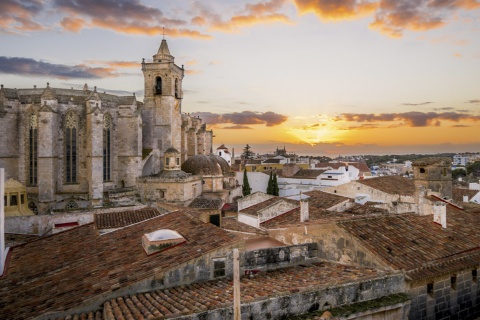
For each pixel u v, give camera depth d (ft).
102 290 57.93
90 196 245.86
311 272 66.08
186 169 285.84
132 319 45.68
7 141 241.35
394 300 57.26
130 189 262.06
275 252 71.31
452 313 67.87
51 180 237.04
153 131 310.86
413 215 89.45
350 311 53.36
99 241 90.99
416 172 142.00
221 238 69.10
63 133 250.98
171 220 90.12
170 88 311.47
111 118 273.33
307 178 345.92
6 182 189.47
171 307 49.29
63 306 55.67
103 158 268.00
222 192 275.80
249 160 593.01
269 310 50.06
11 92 246.47
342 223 76.02
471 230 85.81
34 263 87.76
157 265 62.90
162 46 318.04
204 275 62.95
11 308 61.67
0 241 89.56
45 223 172.65
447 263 67.97
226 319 47.47
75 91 270.46
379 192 184.85
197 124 393.29
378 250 67.41
